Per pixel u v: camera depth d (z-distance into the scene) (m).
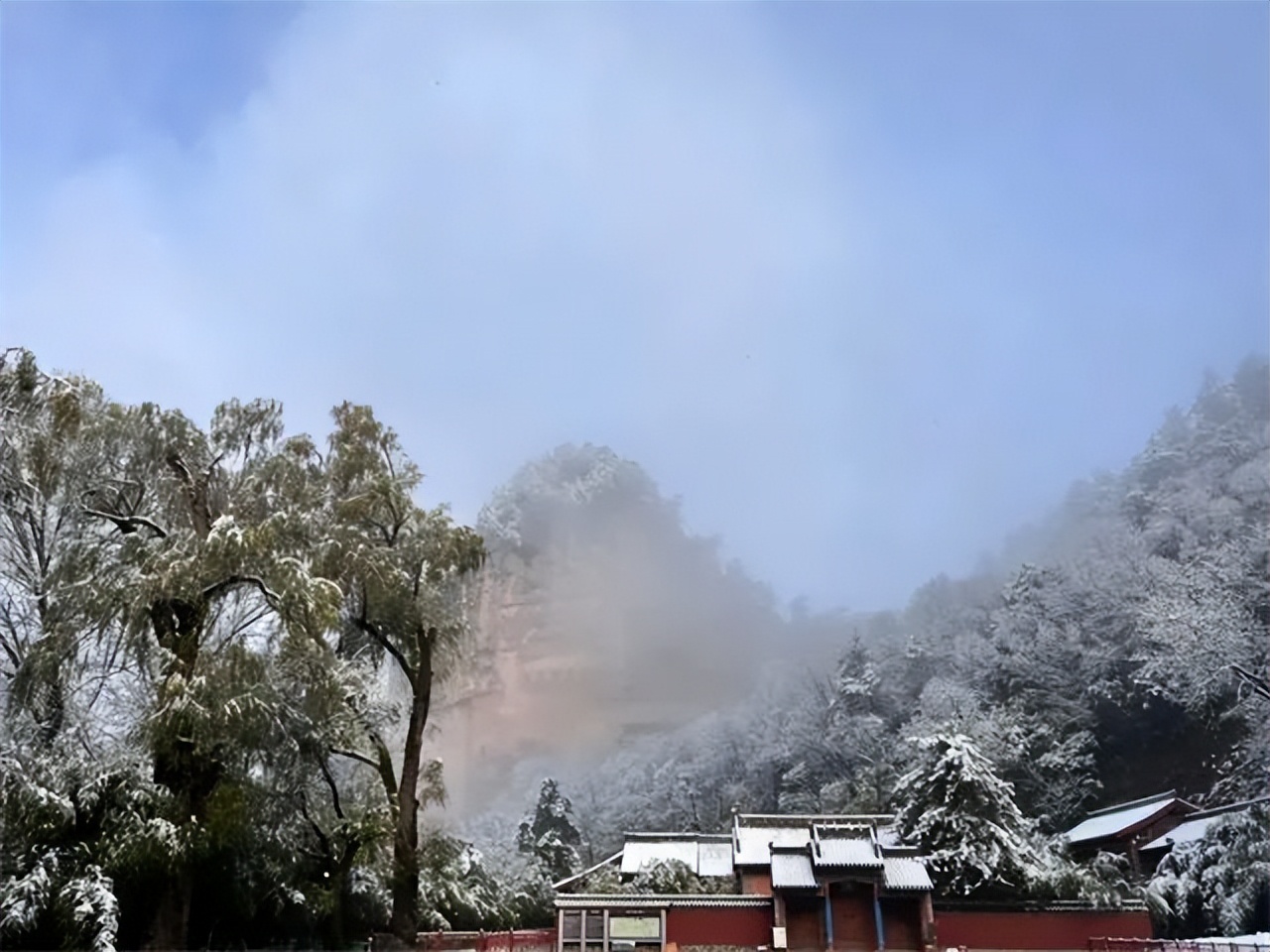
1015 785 42.00
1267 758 36.19
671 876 34.50
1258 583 38.12
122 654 20.33
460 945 24.41
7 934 15.51
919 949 29.69
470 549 24.81
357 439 25.05
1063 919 30.14
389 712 23.56
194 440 23.02
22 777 16.97
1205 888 31.22
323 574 22.27
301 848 21.45
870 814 40.84
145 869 17.47
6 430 19.48
